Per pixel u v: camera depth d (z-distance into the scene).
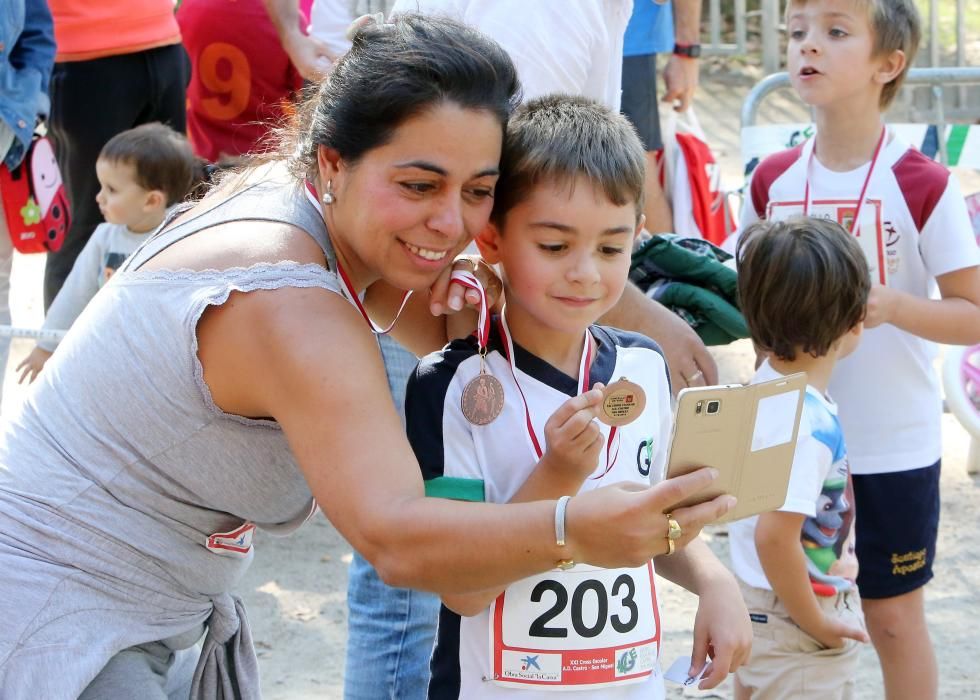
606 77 3.34
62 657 2.19
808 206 4.02
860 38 3.85
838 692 3.31
